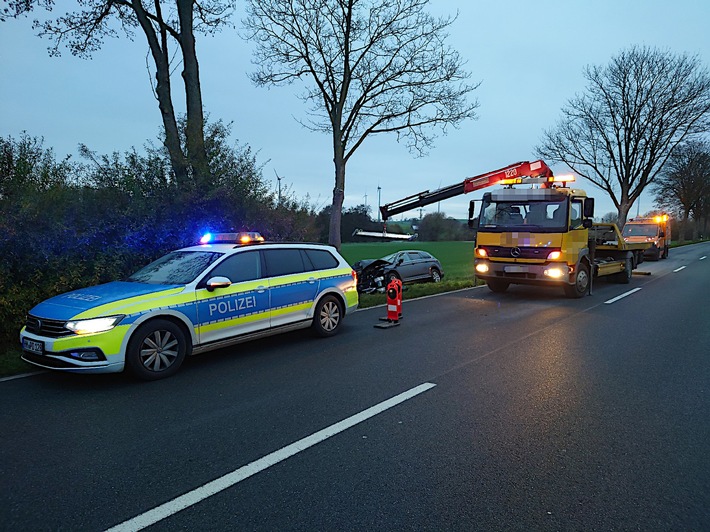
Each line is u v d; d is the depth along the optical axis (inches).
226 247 271.1
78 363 203.9
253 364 249.6
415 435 162.4
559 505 121.2
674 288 581.0
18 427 170.2
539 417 177.9
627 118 1293.1
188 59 495.2
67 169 389.7
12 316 283.0
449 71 617.0
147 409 187.0
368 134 634.2
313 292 301.3
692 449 152.4
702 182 2110.0
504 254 481.7
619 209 1346.0
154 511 119.2
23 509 120.2
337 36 600.4
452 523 113.7
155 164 408.8
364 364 248.7
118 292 231.0
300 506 120.8
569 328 340.8
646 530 111.2
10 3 434.6
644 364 248.7
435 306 445.1
